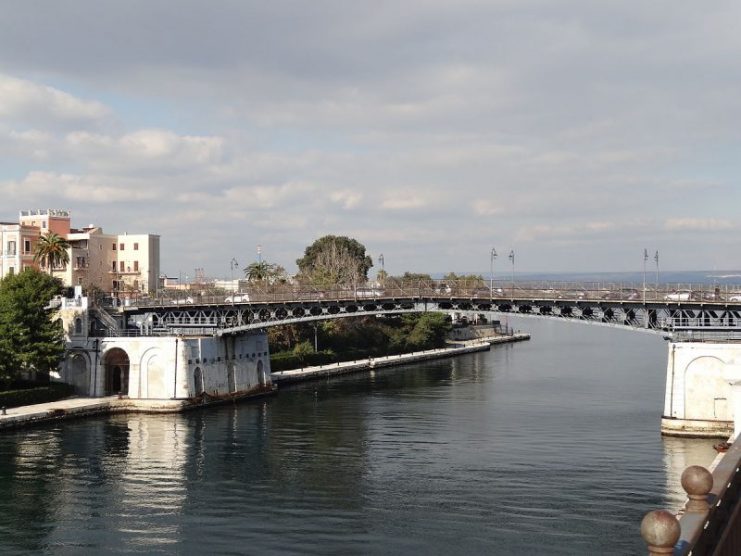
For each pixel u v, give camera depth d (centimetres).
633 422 9988
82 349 11744
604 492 6644
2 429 9544
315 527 5878
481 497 6569
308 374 15262
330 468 7700
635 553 5212
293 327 17300
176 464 7919
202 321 12706
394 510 6259
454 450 8400
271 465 7862
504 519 5969
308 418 10675
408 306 11906
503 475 7281
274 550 5403
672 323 9788
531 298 10775
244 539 5647
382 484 7056
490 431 9469
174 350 11381
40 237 14388
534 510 6178
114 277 17875
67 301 11875
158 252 18575
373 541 5534
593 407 11362
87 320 11806
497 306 11294
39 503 6575
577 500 6431
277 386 13988
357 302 12100
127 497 6744
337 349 18662
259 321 12512
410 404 11888
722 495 1758
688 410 8962
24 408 10425
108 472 7594
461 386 14188
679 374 9012
